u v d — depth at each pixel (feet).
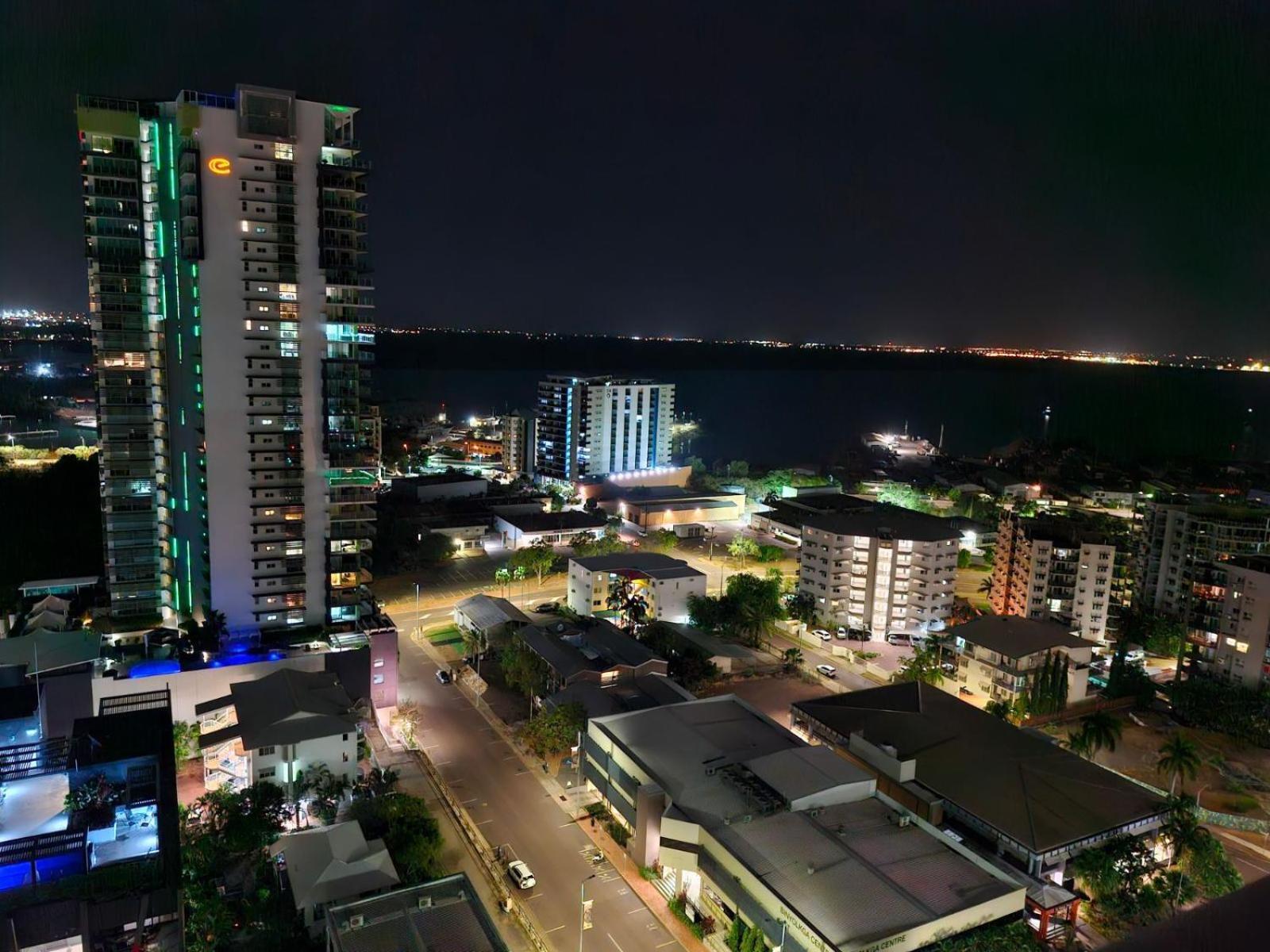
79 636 391.04
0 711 299.99
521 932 261.44
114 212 433.48
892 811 286.25
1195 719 419.13
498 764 360.89
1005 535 560.20
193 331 420.36
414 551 654.53
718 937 260.42
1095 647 500.33
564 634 457.27
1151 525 577.43
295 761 315.17
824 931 224.94
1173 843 285.23
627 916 271.28
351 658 390.42
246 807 285.23
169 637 414.21
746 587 518.78
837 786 289.33
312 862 257.96
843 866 252.01
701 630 519.19
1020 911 246.68
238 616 435.53
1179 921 31.68
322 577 451.94
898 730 347.56
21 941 166.09
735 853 257.96
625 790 311.47
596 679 404.16
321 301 432.25
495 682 443.73
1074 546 510.99
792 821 274.36
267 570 437.99
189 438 439.63
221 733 322.14
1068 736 397.80
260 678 377.50
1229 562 452.76
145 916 170.81
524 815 323.78
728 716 353.92
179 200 415.85
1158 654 510.17
